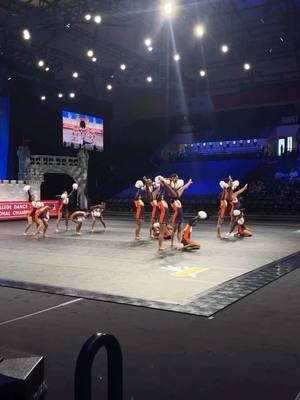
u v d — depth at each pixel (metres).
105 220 22.58
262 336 4.71
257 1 22.64
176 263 9.37
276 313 5.57
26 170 25.28
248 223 20.89
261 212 25.30
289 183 28.41
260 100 31.66
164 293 6.62
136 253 10.87
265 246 12.23
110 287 7.07
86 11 19.77
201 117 34.41
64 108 30.03
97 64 29.14
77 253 10.95
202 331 4.88
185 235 11.33
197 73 31.02
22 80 26.89
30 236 15.08
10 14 21.44
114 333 4.82
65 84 29.50
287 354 4.21
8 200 23.77
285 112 31.59
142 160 36.56
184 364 3.98
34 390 1.90
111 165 34.94
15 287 7.06
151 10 21.16
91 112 31.98
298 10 22.84
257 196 27.23
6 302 6.18
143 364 3.98
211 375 3.75
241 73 31.69
